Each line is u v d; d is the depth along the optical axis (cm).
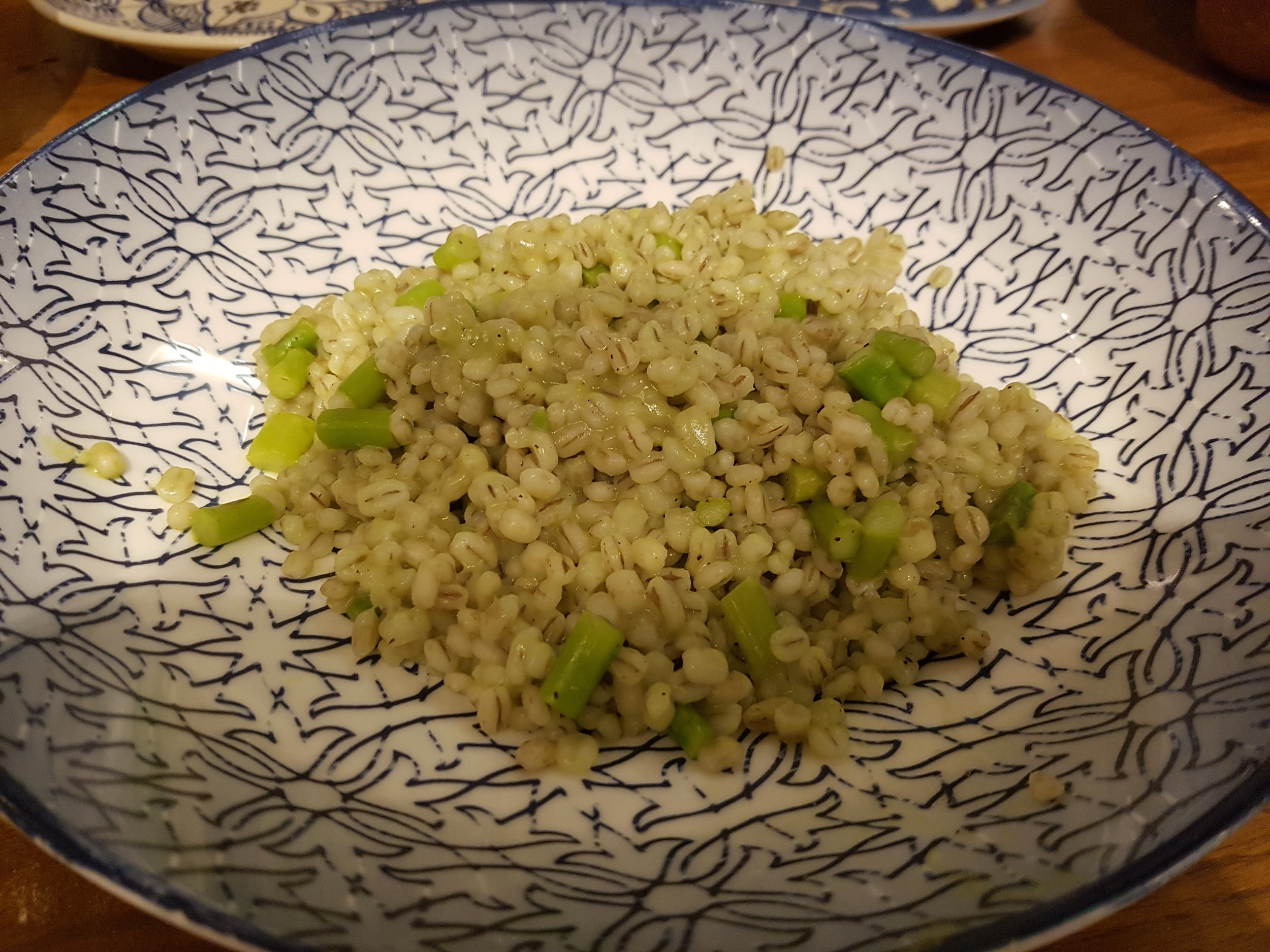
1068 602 20
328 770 16
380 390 23
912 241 27
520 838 16
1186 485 20
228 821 14
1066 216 25
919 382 22
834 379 22
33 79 32
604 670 18
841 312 24
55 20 30
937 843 15
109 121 23
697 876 15
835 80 27
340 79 26
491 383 21
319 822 15
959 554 20
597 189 28
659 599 18
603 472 20
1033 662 19
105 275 22
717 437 21
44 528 19
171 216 24
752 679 19
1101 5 37
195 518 20
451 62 27
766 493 21
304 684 18
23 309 21
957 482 21
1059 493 21
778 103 28
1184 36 35
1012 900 13
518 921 13
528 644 18
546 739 18
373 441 22
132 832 13
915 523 20
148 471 21
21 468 19
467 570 20
